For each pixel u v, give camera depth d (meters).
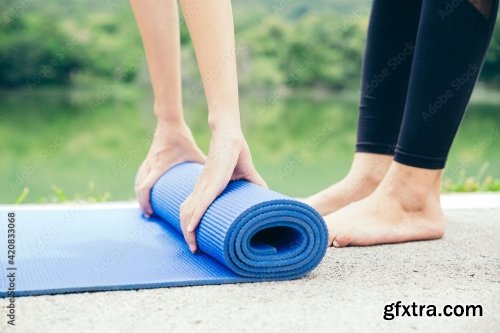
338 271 1.48
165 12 1.93
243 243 1.38
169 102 2.01
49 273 1.39
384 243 1.76
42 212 2.07
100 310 1.18
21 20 13.39
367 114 2.01
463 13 1.66
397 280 1.40
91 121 13.09
